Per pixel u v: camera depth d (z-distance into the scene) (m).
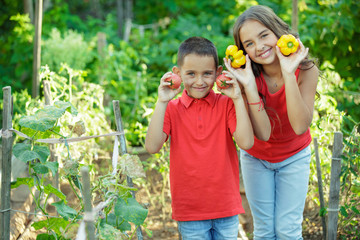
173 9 9.91
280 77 2.46
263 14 2.32
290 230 2.63
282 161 2.60
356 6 5.17
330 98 3.40
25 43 6.11
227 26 8.64
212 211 2.35
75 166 2.14
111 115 5.44
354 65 5.41
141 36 7.95
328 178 3.29
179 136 2.39
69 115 3.16
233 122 2.31
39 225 2.18
